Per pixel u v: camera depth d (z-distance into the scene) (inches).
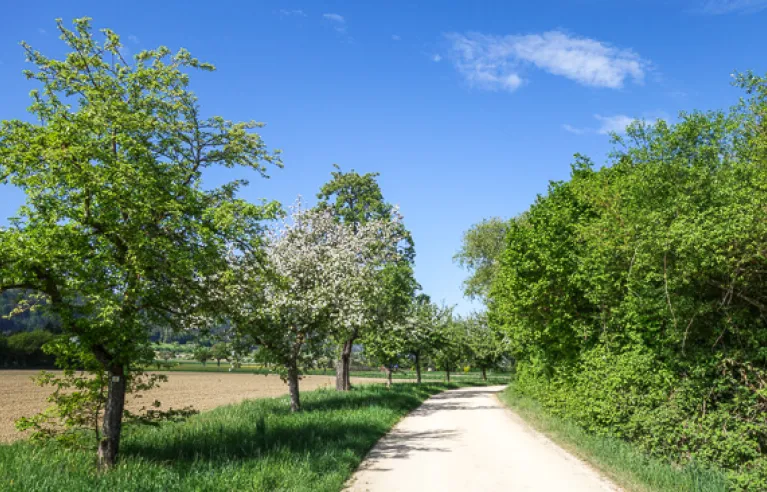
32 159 385.7
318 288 869.8
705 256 360.8
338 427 621.3
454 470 440.5
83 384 435.2
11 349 2972.4
